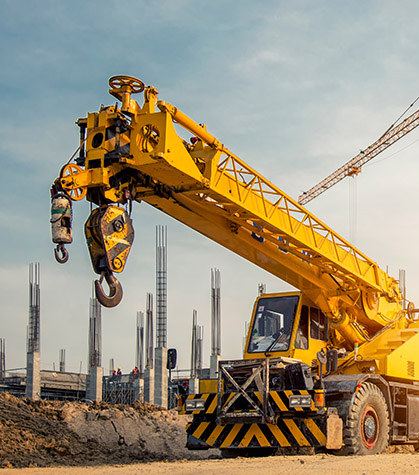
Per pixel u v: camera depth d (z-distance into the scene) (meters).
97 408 16.83
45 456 11.89
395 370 12.78
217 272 35.19
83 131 10.34
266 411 10.98
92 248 9.90
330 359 11.41
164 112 10.01
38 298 32.94
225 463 9.25
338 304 13.70
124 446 13.77
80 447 12.98
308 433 10.95
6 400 15.13
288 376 11.32
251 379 11.23
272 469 7.95
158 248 32.41
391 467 8.16
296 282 13.36
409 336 13.83
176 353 12.34
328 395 11.45
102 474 7.70
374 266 14.12
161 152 9.79
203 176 10.66
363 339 13.95
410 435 12.85
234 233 12.30
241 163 11.30
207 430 11.84
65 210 9.48
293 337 12.77
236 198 11.20
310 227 12.66
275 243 12.47
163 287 31.98
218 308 34.75
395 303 14.80
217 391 11.57
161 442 14.17
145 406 18.03
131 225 10.12
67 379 37.44
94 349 33.97
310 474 7.48
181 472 7.76
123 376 37.91
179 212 11.86
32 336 32.59
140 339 37.19
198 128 10.53
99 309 34.44
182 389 12.29
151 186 10.78
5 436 12.62
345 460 9.22
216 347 34.34
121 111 10.03
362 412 11.37
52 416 14.78
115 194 10.10
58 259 9.42
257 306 13.45
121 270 9.87
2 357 42.00
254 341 13.12
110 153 9.95
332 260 12.83
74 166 9.73
